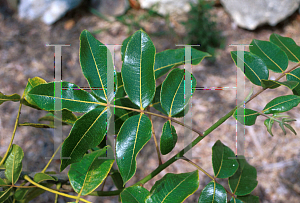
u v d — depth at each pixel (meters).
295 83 0.39
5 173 0.40
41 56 2.06
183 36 2.17
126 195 0.38
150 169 1.48
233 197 0.43
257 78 0.42
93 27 2.27
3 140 1.58
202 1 2.13
